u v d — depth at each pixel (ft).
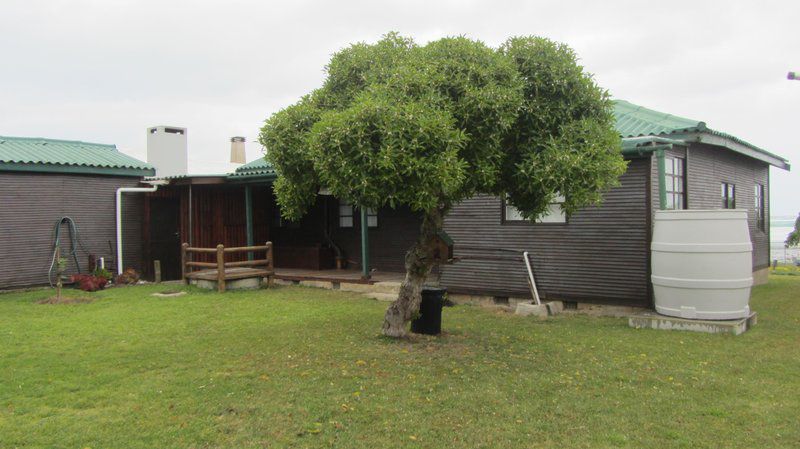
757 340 22.72
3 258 38.40
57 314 29.27
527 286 31.40
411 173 15.58
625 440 13.03
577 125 18.56
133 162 45.93
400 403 15.31
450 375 17.80
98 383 17.26
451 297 34.27
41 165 39.81
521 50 19.31
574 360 19.71
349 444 12.90
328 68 21.29
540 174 17.48
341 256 45.55
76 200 42.45
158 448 12.75
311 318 27.81
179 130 62.75
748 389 16.53
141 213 46.52
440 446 12.82
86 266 42.93
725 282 24.21
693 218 24.49
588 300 29.60
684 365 19.08
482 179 17.98
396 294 35.09
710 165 36.32
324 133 16.21
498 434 13.41
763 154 41.65
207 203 46.06
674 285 24.99
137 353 20.74
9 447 12.81
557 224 30.55
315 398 15.67
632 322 25.70
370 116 15.87
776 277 53.06
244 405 15.20
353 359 19.62
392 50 20.61
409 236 42.37
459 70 18.03
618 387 16.74
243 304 32.55
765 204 48.67
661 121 32.91
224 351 20.94
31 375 18.08
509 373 18.06
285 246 48.26
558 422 14.10
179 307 31.45
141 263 46.44
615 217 28.76
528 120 18.79
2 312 29.91
